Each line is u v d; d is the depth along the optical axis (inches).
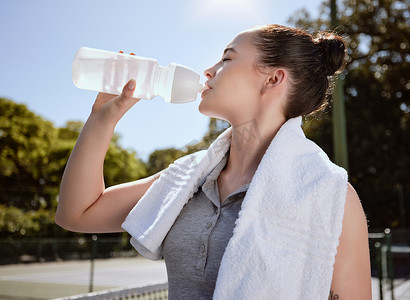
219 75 48.4
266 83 47.7
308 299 37.2
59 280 639.1
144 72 54.9
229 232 43.8
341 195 39.3
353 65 976.3
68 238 1030.4
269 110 47.5
